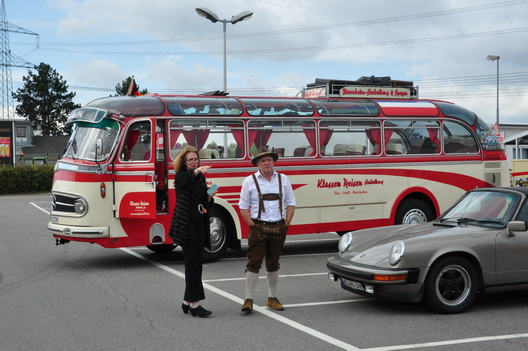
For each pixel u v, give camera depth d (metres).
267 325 6.44
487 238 6.92
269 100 11.63
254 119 11.20
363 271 6.80
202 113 10.79
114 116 10.24
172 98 10.84
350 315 6.88
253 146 11.18
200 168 6.64
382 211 12.20
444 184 12.74
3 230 16.48
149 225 10.41
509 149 31.25
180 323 6.55
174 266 10.48
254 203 6.99
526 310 7.05
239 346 5.67
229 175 10.94
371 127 12.19
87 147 10.30
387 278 6.63
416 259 6.68
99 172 10.07
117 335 6.09
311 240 14.34
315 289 8.41
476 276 6.89
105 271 10.00
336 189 11.80
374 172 12.12
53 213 10.40
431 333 6.09
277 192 6.99
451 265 6.82
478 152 13.17
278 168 11.31
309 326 6.39
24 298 7.89
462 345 5.68
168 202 10.46
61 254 11.98
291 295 8.01
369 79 13.43
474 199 7.86
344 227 11.89
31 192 37.62
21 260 11.21
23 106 81.88
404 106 12.56
